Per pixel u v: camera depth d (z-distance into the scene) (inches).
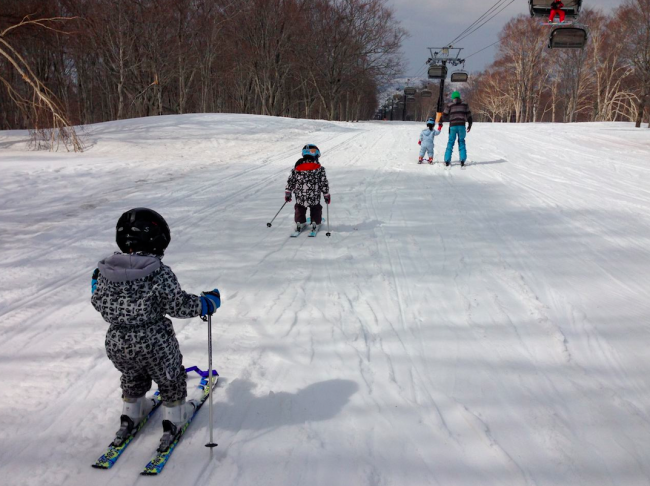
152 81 1549.0
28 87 642.2
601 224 283.9
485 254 232.4
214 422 114.4
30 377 132.9
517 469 99.1
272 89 1833.2
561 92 2488.9
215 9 1595.7
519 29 2293.3
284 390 126.8
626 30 1365.7
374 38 1918.1
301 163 259.1
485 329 158.9
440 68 1467.8
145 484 95.4
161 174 454.3
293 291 189.6
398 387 127.6
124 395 108.1
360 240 256.2
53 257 232.4
